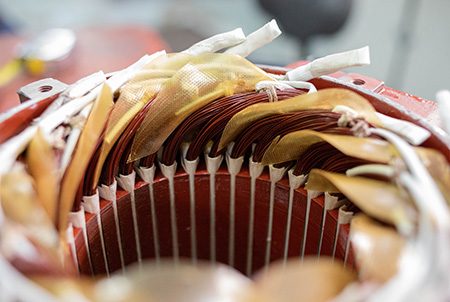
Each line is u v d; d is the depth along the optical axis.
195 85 0.54
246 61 0.55
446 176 0.48
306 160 0.55
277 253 0.60
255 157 0.56
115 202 0.55
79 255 0.53
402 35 1.48
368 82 0.61
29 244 0.44
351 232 0.50
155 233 0.59
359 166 0.51
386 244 0.46
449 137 0.50
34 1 1.42
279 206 0.57
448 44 1.43
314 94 0.52
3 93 0.82
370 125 0.52
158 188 0.57
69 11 1.42
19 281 0.43
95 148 0.52
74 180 0.50
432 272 0.44
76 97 0.53
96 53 0.92
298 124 0.54
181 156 0.57
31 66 0.85
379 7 1.58
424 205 0.45
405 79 1.35
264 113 0.54
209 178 0.57
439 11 1.52
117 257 0.58
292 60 1.24
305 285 0.44
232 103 0.54
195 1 1.54
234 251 0.61
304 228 0.57
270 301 0.43
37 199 0.47
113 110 0.53
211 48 0.57
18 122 0.52
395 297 0.43
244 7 1.54
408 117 0.52
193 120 0.55
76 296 0.43
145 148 0.55
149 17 1.45
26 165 0.49
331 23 1.02
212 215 0.59
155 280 0.43
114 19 1.40
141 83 0.54
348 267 0.53
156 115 0.54
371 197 0.48
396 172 0.48
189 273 0.43
